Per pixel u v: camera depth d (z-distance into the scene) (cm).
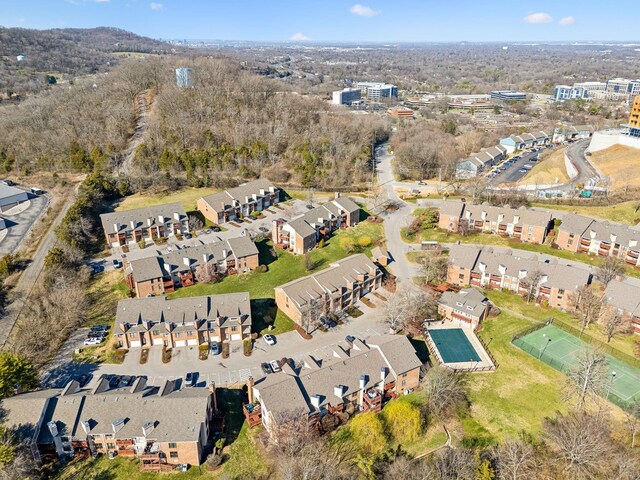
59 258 10106
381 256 11425
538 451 6581
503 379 7944
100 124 17812
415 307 9369
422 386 7744
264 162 16850
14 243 11494
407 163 17662
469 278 10562
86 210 12200
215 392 7319
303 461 5975
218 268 10662
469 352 8569
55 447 6244
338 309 9669
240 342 8644
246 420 6981
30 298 9419
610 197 14625
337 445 6606
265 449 6519
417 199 15325
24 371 6956
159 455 6184
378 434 6538
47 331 8481
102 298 9731
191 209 13650
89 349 8362
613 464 6250
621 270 10800
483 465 5972
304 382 6994
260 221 13362
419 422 6844
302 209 14138
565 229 11988
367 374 7300
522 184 16675
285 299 9294
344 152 17950
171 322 8431
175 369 7938
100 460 6338
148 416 6353
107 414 6372
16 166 15950
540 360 8362
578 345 8712
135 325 8356
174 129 17425
